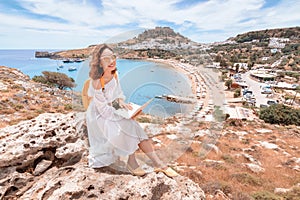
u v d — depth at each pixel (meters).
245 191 6.91
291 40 195.62
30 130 3.72
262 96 71.38
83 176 2.55
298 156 13.01
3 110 16.22
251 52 172.88
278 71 125.81
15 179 2.98
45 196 2.47
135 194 2.32
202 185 6.27
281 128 23.56
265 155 12.59
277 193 7.16
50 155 3.49
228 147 13.45
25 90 24.06
